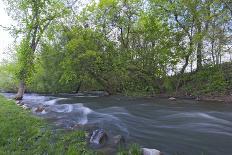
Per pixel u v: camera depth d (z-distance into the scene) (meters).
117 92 35.97
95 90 46.62
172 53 30.41
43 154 8.41
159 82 32.19
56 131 11.80
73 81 41.03
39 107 20.14
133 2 32.38
